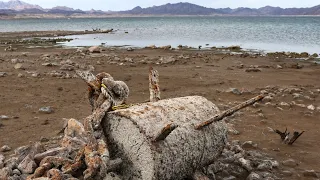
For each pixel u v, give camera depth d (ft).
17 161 19.26
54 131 27.40
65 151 18.20
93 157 15.26
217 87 46.19
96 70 56.24
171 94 41.22
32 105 35.27
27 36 169.48
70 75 50.08
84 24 408.46
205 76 53.57
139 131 16.05
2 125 28.91
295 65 65.62
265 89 45.47
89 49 87.81
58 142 23.97
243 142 26.40
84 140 19.58
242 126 30.32
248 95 41.78
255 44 125.08
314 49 105.91
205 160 18.40
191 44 125.08
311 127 30.83
